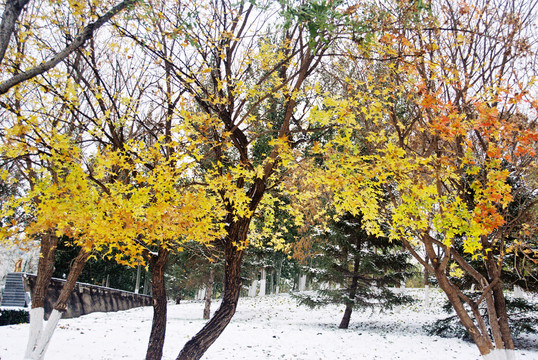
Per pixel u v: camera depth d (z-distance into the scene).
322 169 5.65
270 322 16.25
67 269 24.98
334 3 3.54
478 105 4.63
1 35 2.62
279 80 5.57
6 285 16.78
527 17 5.29
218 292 40.59
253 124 6.55
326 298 15.14
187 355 5.76
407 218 5.09
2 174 4.56
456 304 5.76
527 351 10.86
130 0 3.44
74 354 8.97
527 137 4.55
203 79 5.63
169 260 20.08
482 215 4.82
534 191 5.95
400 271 14.66
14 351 8.99
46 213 4.09
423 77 5.28
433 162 5.18
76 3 4.51
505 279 11.26
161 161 4.88
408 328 14.69
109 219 4.29
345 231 14.48
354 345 10.87
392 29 4.80
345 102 5.06
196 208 4.57
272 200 6.97
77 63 5.94
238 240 6.25
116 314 19.22
